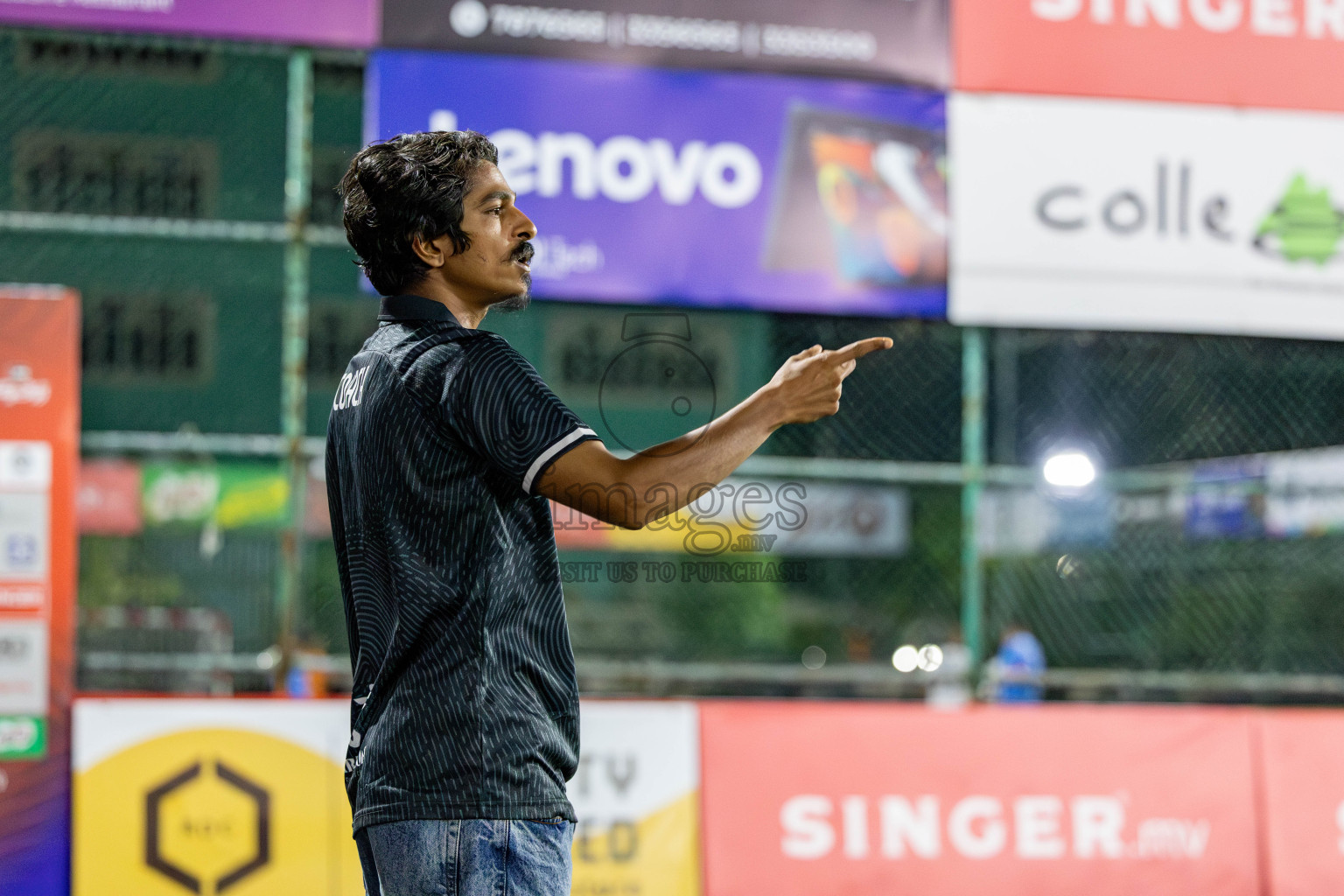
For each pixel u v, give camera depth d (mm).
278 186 10945
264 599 10820
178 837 8930
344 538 3934
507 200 3969
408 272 3889
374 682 3709
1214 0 10781
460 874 3504
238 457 11406
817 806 9602
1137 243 10531
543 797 3596
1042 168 10461
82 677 10375
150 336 10766
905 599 15453
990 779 9789
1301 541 12102
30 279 9992
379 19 9734
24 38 10242
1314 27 10906
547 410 3541
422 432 3645
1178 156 10633
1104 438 11875
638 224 9938
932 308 10266
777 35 10227
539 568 3770
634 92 10000
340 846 9094
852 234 10219
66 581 9039
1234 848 9906
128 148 10438
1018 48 10523
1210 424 11797
